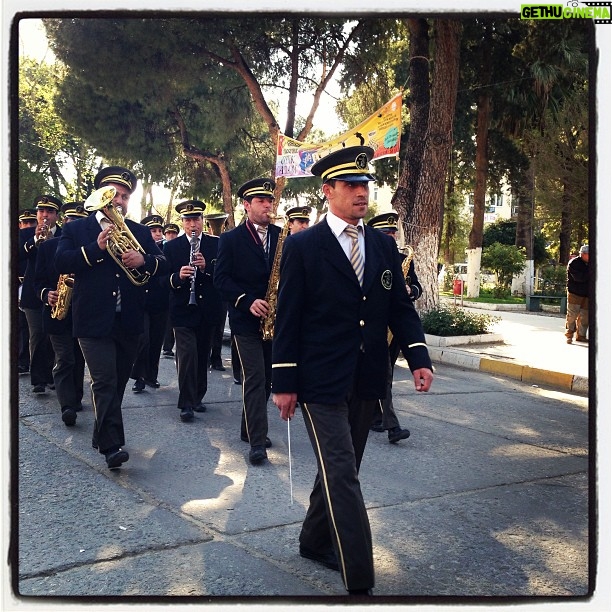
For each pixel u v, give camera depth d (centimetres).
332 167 330
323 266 326
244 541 382
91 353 490
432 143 1287
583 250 1242
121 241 497
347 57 1856
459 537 399
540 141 2111
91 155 2697
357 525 303
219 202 2647
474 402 790
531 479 512
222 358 1060
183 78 1791
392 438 596
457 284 2139
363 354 328
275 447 581
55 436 589
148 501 442
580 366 977
